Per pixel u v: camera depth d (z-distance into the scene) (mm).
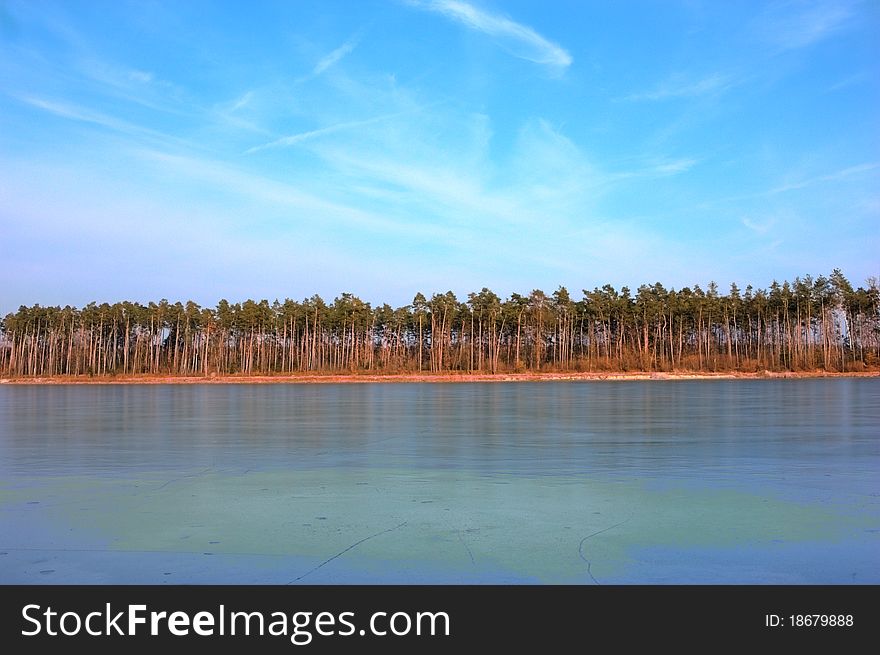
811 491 11391
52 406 40875
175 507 10297
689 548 7938
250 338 126625
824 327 114438
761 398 44219
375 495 11188
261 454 16797
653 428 23344
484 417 29531
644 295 122625
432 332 126250
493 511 9922
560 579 7020
